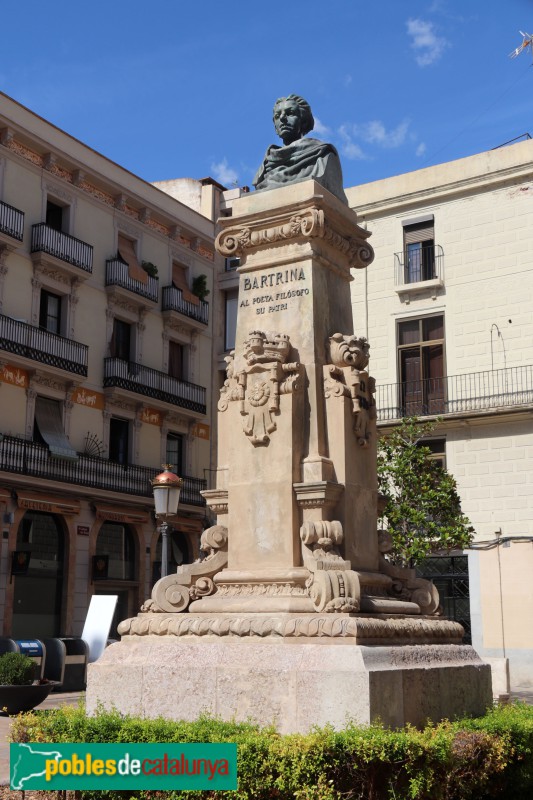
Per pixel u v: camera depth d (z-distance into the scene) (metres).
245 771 5.32
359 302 27.14
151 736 5.73
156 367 31.11
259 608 7.06
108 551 28.25
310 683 6.16
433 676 6.76
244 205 8.62
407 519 18.06
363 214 27.45
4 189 25.58
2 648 17.39
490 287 25.38
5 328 24.78
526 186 25.25
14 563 24.30
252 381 7.89
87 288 28.27
